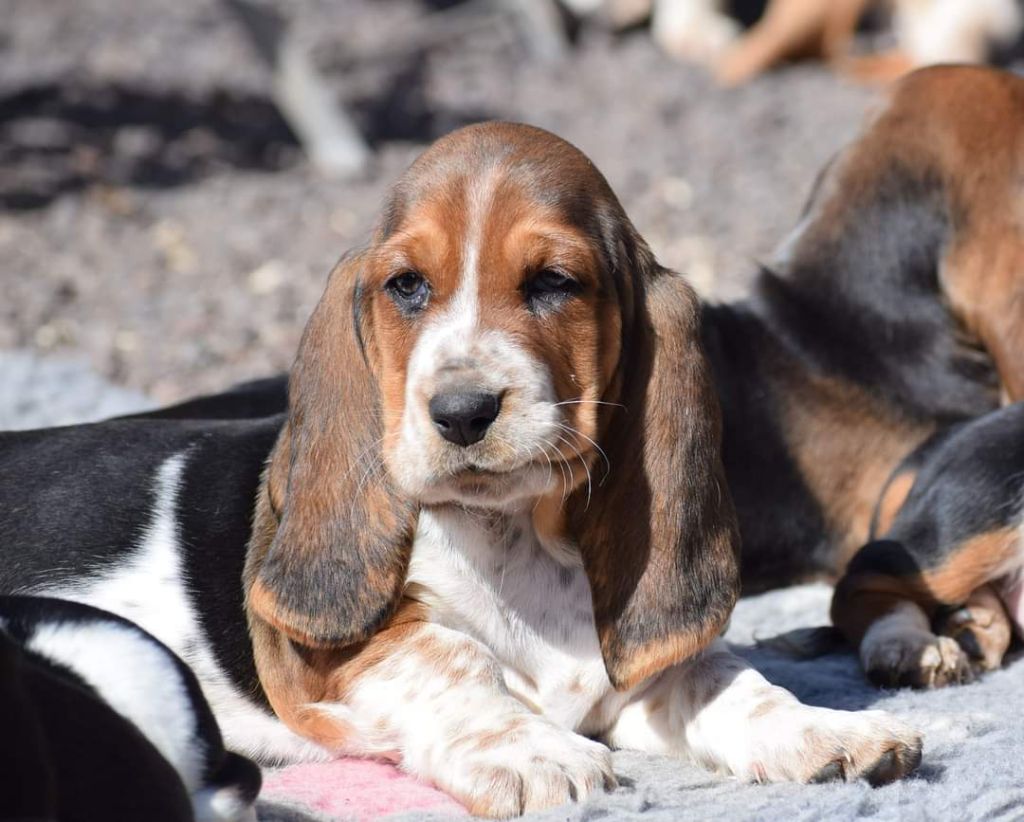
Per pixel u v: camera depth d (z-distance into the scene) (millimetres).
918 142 10375
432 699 6891
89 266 18578
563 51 29375
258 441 8219
